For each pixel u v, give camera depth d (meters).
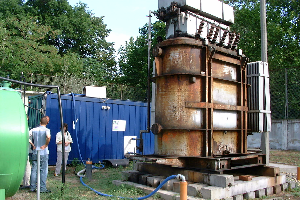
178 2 8.05
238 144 8.57
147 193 7.28
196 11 8.26
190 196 6.68
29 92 14.16
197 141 7.57
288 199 7.36
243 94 8.81
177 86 7.65
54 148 11.31
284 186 8.27
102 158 12.51
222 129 7.92
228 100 8.41
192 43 7.67
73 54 27.31
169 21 8.38
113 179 9.20
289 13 23.56
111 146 12.80
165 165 7.68
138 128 13.73
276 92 18.38
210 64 7.80
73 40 33.97
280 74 18.30
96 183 8.69
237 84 8.71
